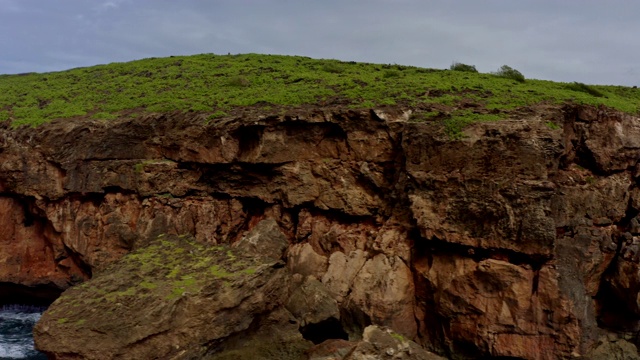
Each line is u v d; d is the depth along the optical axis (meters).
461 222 19.03
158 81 33.69
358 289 20.45
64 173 25.23
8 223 26.30
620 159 20.78
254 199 24.56
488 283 18.44
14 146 25.67
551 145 18.55
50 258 26.48
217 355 17.55
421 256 20.56
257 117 23.12
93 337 15.86
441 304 19.28
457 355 19.33
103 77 37.53
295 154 23.38
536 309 17.92
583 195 20.45
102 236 24.62
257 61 38.69
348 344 17.69
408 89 25.20
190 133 24.14
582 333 17.78
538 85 27.09
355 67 34.78
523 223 18.00
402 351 16.66
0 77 44.81
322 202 23.14
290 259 23.00
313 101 24.86
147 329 15.97
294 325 19.36
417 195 20.03
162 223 23.89
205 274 18.38
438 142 19.78
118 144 25.12
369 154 22.30
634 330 19.75
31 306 27.91
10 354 22.38
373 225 22.50
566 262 18.94
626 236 20.25
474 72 32.03
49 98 32.53
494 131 19.11
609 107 21.50
